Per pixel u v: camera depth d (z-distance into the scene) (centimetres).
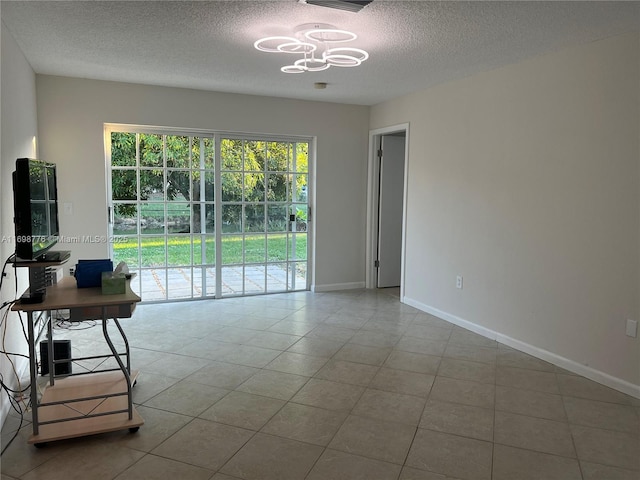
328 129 580
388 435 258
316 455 239
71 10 284
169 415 278
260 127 544
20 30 318
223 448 244
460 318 460
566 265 350
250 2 270
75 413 269
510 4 266
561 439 256
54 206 293
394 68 409
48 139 461
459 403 297
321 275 600
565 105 346
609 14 277
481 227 429
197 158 534
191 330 437
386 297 574
